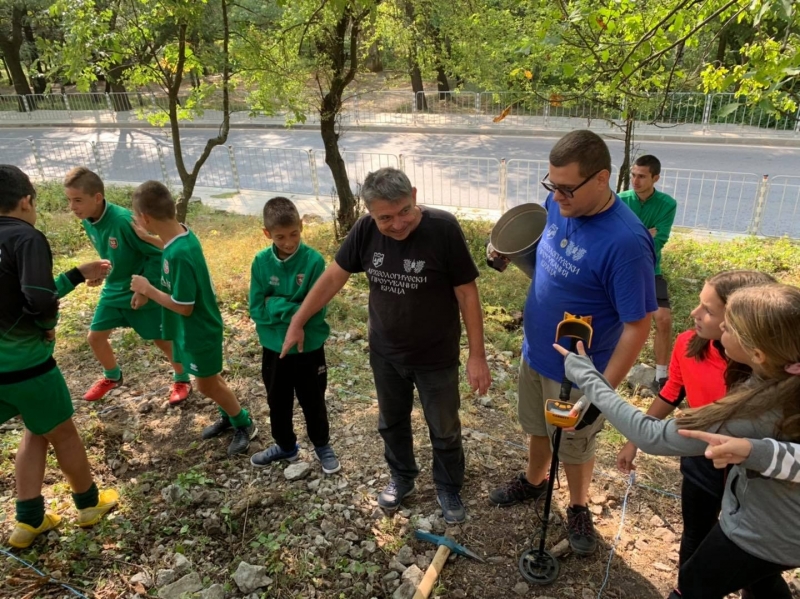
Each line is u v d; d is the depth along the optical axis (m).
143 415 4.14
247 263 7.42
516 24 9.12
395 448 3.15
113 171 14.98
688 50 6.03
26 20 23.25
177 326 3.59
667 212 4.84
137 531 3.04
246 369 4.78
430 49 9.72
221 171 14.79
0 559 2.84
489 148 16.84
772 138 15.66
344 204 8.60
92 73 7.38
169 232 3.30
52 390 2.77
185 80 27.50
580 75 6.01
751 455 1.73
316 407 3.39
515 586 2.76
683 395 2.64
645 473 3.60
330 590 2.74
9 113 25.33
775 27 3.93
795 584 2.76
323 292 2.99
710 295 2.19
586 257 2.41
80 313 5.86
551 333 2.63
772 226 9.48
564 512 3.21
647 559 2.94
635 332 2.34
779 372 1.80
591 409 2.41
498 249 2.92
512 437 3.97
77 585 2.71
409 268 2.67
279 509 3.21
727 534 2.01
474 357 2.83
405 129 19.95
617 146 15.87
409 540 3.03
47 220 9.49
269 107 8.34
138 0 7.51
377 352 2.94
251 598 2.68
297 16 7.71
